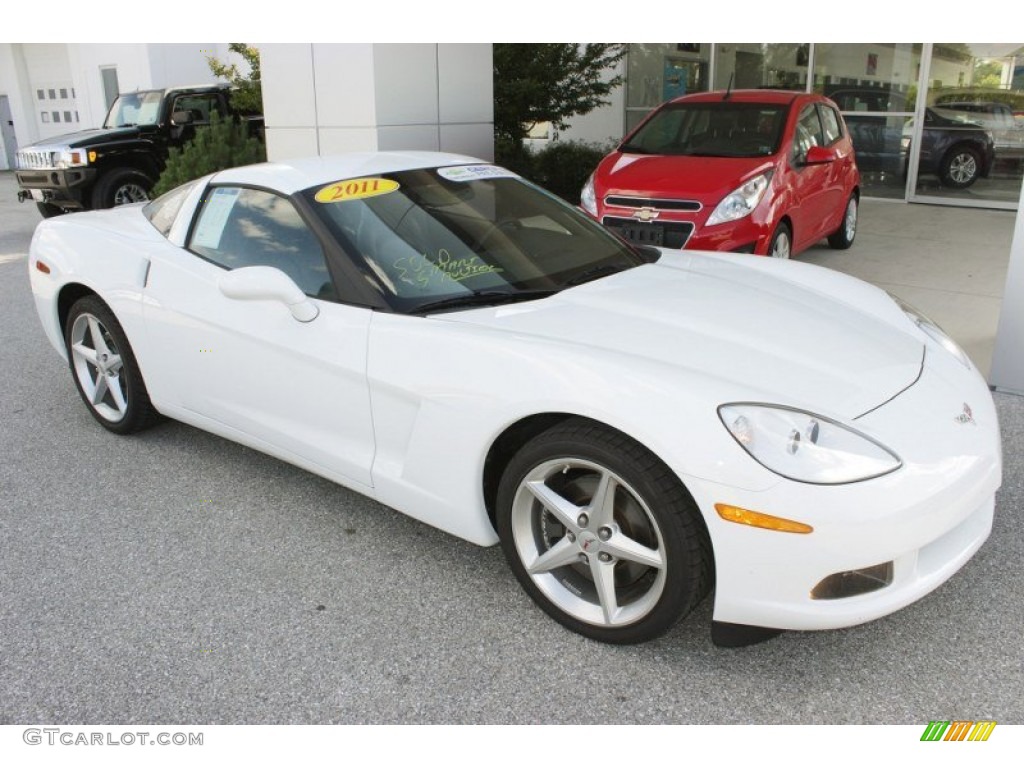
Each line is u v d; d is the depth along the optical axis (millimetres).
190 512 3334
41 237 4133
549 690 2312
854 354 2559
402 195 3205
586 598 2514
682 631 2547
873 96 10680
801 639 2498
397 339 2689
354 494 3465
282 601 2734
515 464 2471
